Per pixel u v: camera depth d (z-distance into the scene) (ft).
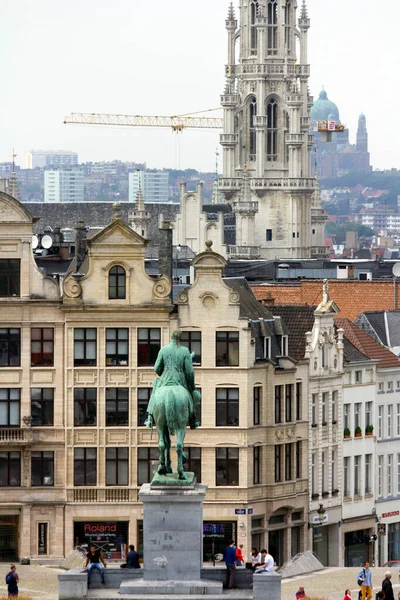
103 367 643.86
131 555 477.36
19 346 643.45
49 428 643.86
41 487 644.27
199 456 648.79
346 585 574.15
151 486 442.91
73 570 452.76
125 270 643.45
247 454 649.61
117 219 641.40
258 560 507.30
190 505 442.09
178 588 440.04
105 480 644.69
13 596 525.34
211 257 645.10
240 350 647.15
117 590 447.42
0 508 643.04
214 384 647.15
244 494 650.02
